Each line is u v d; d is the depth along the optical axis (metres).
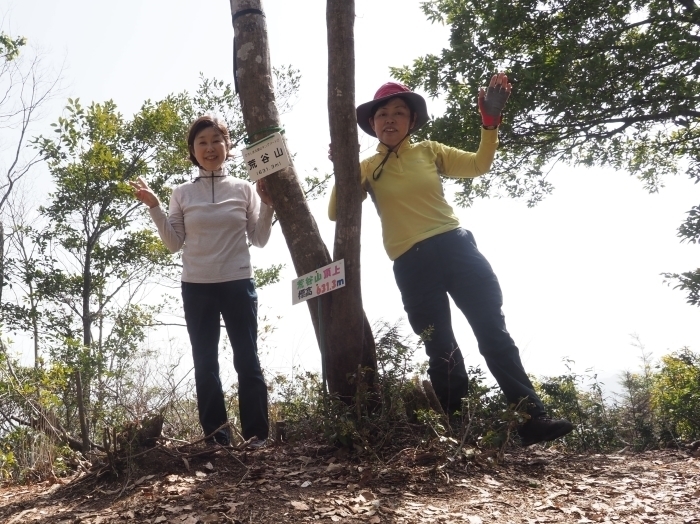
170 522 2.90
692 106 11.43
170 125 12.68
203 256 3.96
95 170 12.30
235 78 4.25
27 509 3.40
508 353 4.02
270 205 4.05
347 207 3.95
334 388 3.98
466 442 3.82
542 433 3.99
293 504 3.05
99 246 12.84
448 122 11.80
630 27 11.96
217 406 3.94
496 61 12.17
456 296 4.16
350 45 3.96
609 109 11.72
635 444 5.79
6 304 12.28
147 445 3.74
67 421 7.25
